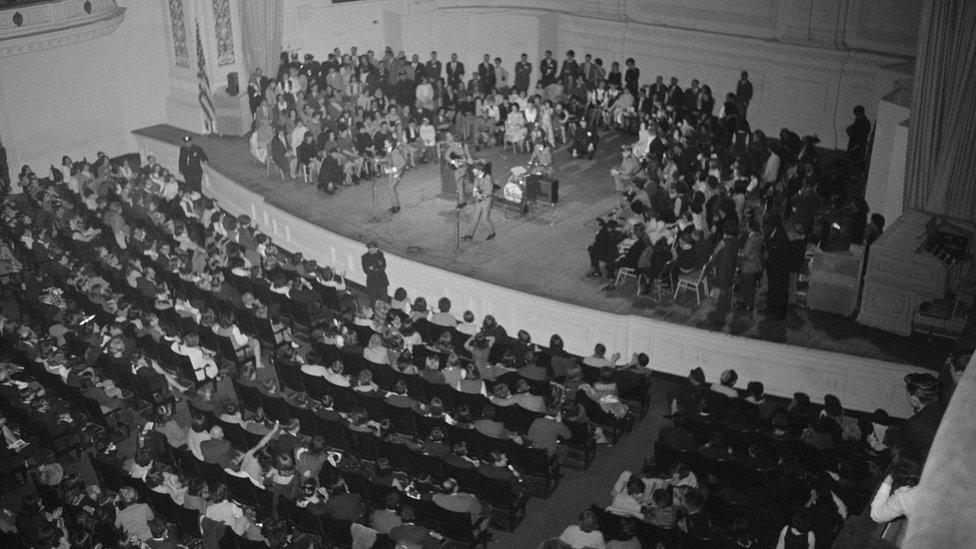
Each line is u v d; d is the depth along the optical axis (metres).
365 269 17.23
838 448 11.55
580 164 23.11
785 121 23.75
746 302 15.84
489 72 26.55
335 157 21.69
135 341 15.44
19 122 24.73
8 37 23.23
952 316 14.38
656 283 16.47
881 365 14.17
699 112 22.77
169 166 25.83
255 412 13.83
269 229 21.42
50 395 14.60
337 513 10.90
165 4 25.75
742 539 10.36
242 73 26.08
